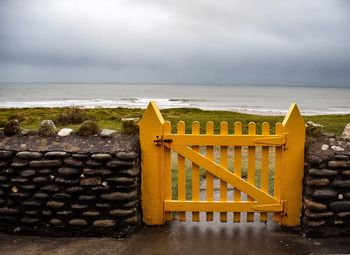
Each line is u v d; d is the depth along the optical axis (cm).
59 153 434
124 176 432
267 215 485
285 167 441
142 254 397
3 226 448
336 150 427
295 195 445
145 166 453
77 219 438
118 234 438
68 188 435
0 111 3688
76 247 414
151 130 446
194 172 455
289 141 436
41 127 464
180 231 447
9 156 438
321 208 422
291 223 450
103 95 13050
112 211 435
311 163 421
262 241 420
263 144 439
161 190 455
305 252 396
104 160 431
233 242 418
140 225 457
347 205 420
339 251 397
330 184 422
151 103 446
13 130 466
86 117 2130
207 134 445
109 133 459
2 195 443
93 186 432
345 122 1855
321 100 11481
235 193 455
